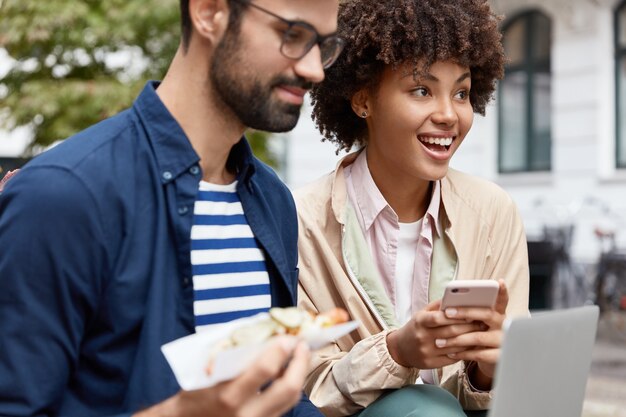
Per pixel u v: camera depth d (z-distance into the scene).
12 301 1.19
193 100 1.33
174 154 1.32
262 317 1.10
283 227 1.59
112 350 1.26
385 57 1.83
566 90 8.91
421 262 1.96
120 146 1.30
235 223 1.42
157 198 1.30
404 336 1.66
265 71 1.26
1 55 8.77
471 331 1.60
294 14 1.25
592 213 8.67
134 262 1.26
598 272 7.88
